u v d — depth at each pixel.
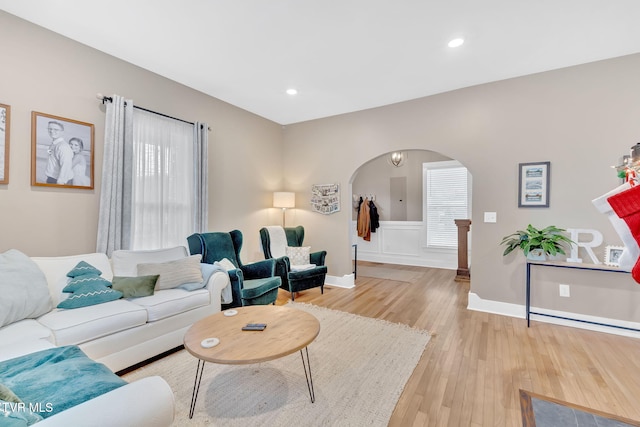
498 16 2.26
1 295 1.81
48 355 1.42
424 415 1.71
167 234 3.33
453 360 2.32
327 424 1.63
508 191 3.33
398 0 2.09
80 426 0.83
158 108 3.28
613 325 2.81
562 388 1.96
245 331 1.89
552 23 2.34
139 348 2.17
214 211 3.96
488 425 1.62
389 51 2.79
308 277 3.93
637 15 2.22
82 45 2.69
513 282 3.30
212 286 2.75
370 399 1.84
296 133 5.05
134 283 2.41
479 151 3.49
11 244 2.31
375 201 6.87
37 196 2.44
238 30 2.47
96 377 1.25
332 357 2.36
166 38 2.60
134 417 0.91
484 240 3.46
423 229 6.29
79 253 2.68
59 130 2.55
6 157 2.28
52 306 2.07
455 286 4.60
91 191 2.76
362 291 4.32
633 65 2.79
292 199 4.71
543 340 2.67
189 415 1.69
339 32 2.49
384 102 4.08
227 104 4.12
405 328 2.93
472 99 3.54
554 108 3.11
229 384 2.00
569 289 3.04
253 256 4.50
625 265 1.29
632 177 1.33
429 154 6.24
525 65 3.03
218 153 4.01
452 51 2.78
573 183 3.03
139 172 3.09
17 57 2.33
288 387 1.96
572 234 2.98
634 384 2.00
